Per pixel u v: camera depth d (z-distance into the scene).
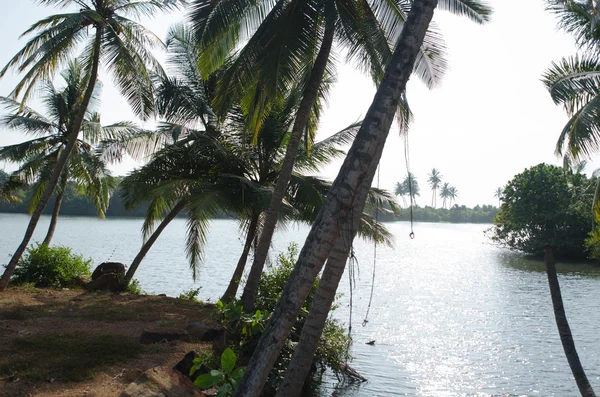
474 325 20.89
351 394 12.42
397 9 10.87
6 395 7.07
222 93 11.95
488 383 13.62
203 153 16.38
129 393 6.74
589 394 6.52
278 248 52.34
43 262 17.69
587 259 52.78
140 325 11.84
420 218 191.12
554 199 53.69
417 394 12.68
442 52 11.48
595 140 11.01
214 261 43.06
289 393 5.41
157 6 15.41
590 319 22.09
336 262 5.41
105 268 18.47
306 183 15.59
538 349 17.09
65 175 20.86
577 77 11.12
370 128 4.97
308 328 5.46
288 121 16.50
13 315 11.91
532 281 36.00
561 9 11.13
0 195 21.88
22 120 19.44
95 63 15.57
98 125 20.12
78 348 9.44
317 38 11.47
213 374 6.83
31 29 14.74
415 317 22.39
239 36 11.84
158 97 16.98
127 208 17.72
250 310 12.44
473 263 50.75
